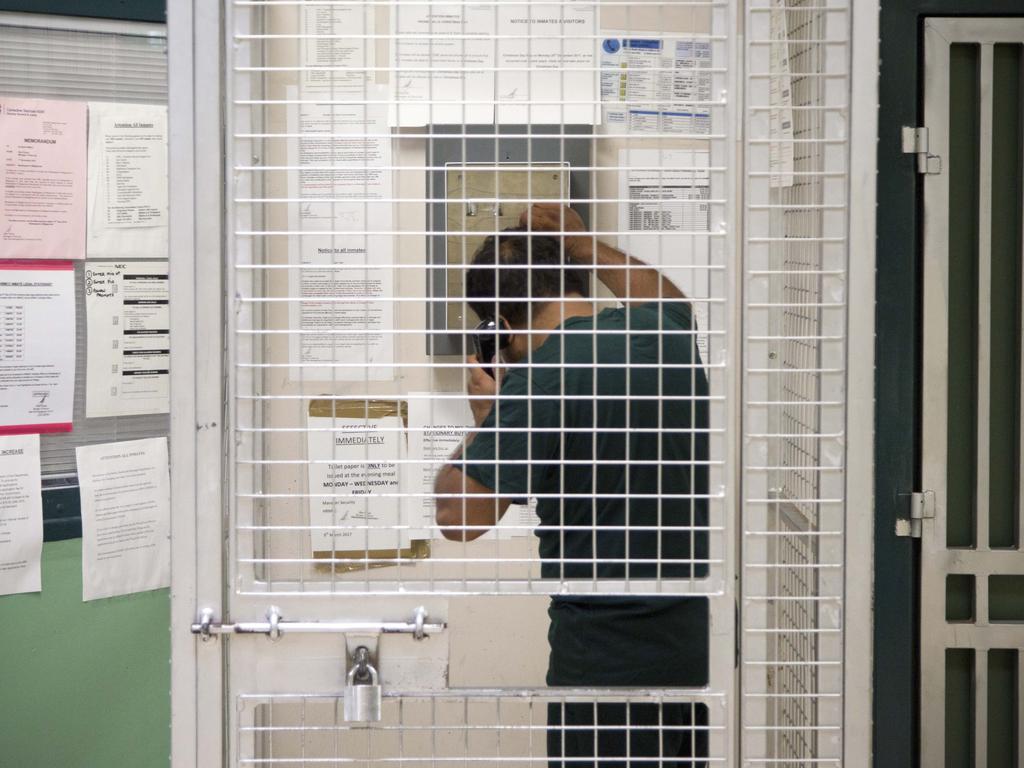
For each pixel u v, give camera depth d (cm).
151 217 227
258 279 115
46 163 214
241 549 112
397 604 114
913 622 202
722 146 112
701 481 144
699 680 141
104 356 224
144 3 220
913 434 200
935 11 194
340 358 197
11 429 214
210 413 112
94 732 227
